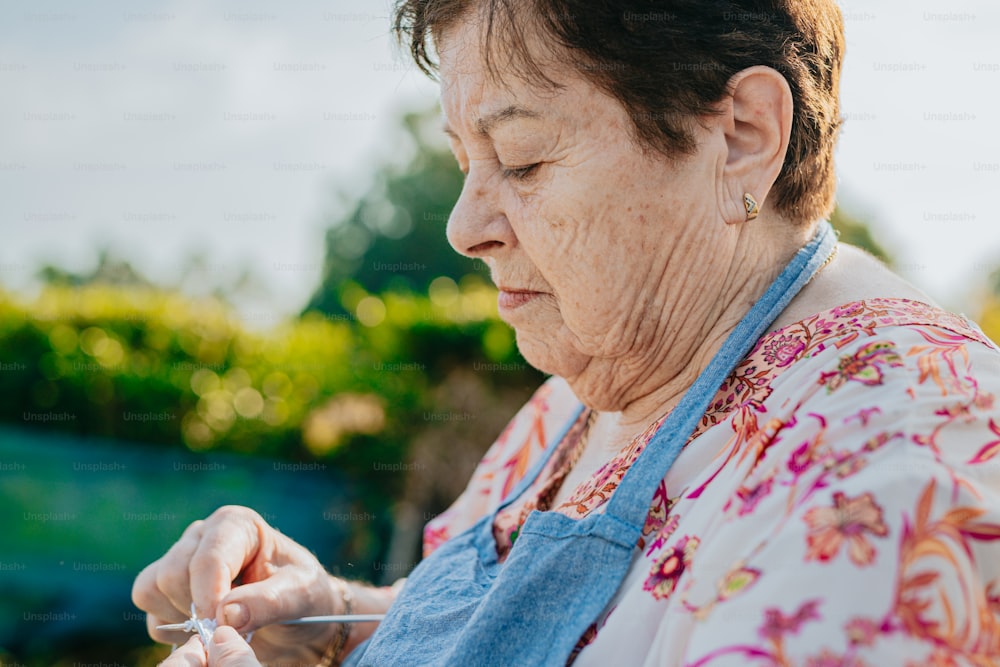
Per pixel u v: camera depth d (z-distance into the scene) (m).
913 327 0.90
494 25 1.00
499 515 1.34
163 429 6.79
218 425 6.64
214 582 1.33
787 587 0.71
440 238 18.52
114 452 6.76
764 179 1.03
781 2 1.03
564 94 0.99
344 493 6.20
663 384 1.12
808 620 0.68
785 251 1.09
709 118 1.00
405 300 6.36
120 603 5.53
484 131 1.05
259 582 1.37
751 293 1.07
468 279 8.55
